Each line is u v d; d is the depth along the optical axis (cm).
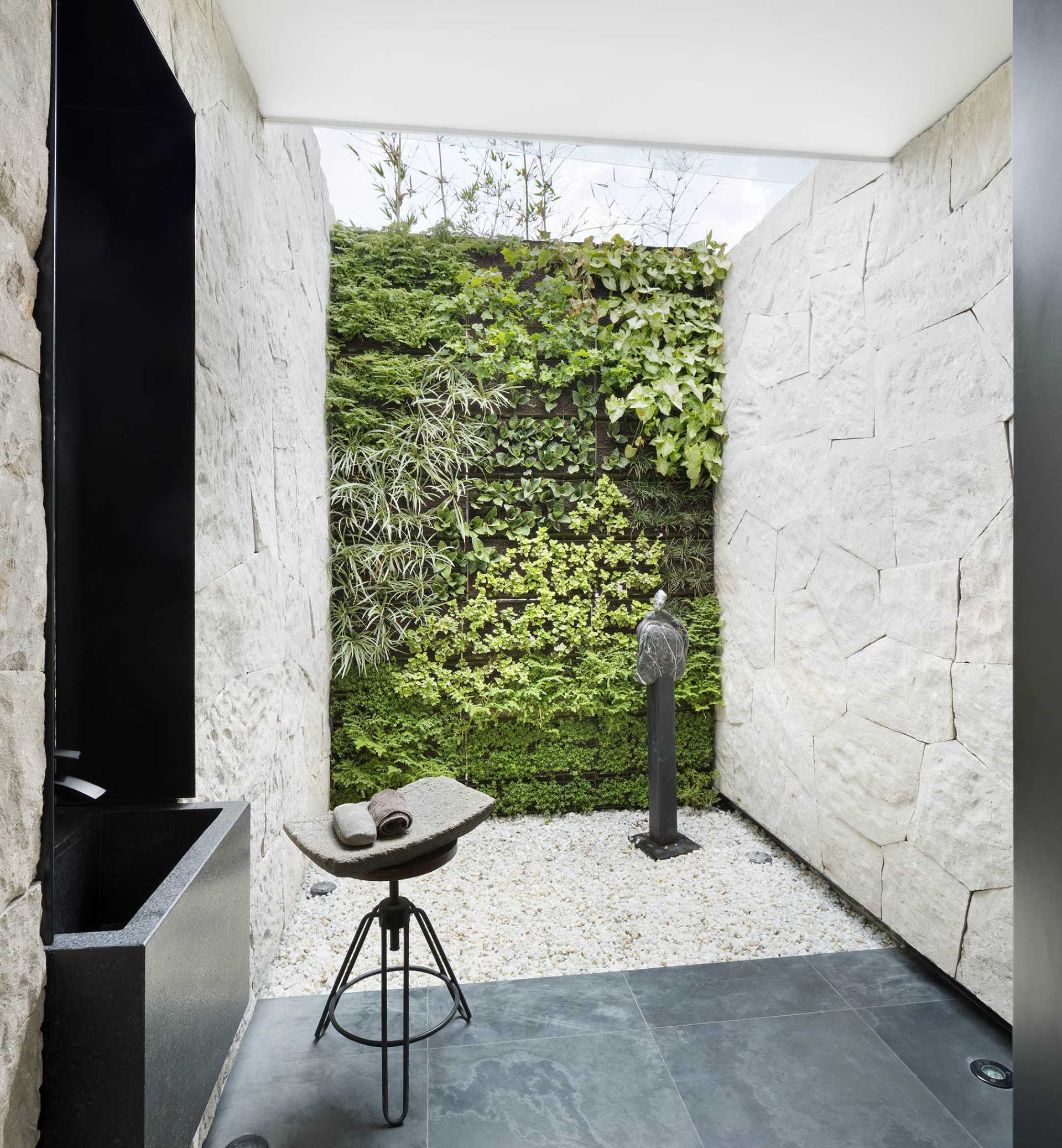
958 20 183
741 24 186
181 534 144
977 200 205
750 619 351
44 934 80
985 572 203
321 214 329
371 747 348
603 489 377
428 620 358
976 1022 204
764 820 338
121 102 141
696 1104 172
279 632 239
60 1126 80
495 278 357
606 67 205
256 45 193
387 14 182
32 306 80
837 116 223
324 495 334
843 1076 182
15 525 76
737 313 366
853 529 267
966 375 210
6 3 73
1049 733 92
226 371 179
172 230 144
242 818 130
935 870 223
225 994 115
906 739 238
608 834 350
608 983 225
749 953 244
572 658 378
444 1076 182
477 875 304
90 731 142
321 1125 165
